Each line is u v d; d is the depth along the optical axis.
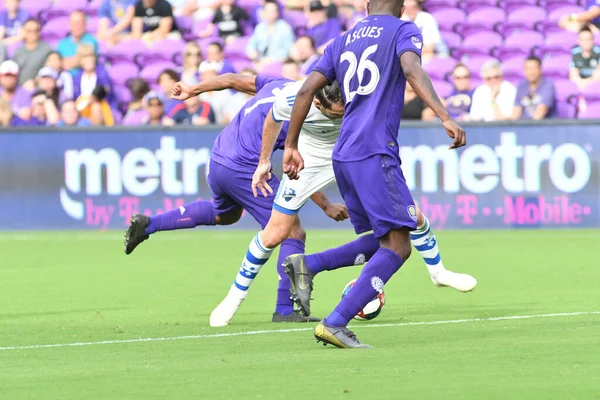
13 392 15.49
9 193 58.00
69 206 57.84
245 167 24.84
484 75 57.72
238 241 52.31
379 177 19.20
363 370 16.83
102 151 57.44
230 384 15.80
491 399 14.29
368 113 19.38
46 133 57.62
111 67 64.12
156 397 14.91
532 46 63.22
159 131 56.91
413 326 23.19
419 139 55.56
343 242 49.09
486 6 64.75
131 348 20.45
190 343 21.06
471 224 55.44
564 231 54.00
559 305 27.09
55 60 60.84
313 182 23.72
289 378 16.22
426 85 18.72
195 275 37.12
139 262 42.12
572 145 54.88
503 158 55.16
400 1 20.16
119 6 66.44
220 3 65.31
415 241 26.09
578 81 60.47
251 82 25.94
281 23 63.38
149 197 57.16
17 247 49.19
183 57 63.28
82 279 36.12
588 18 63.75
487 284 33.00
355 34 19.75
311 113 23.16
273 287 33.47
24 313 27.20
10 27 66.50
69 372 17.34
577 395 14.41
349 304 19.48
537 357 17.89
